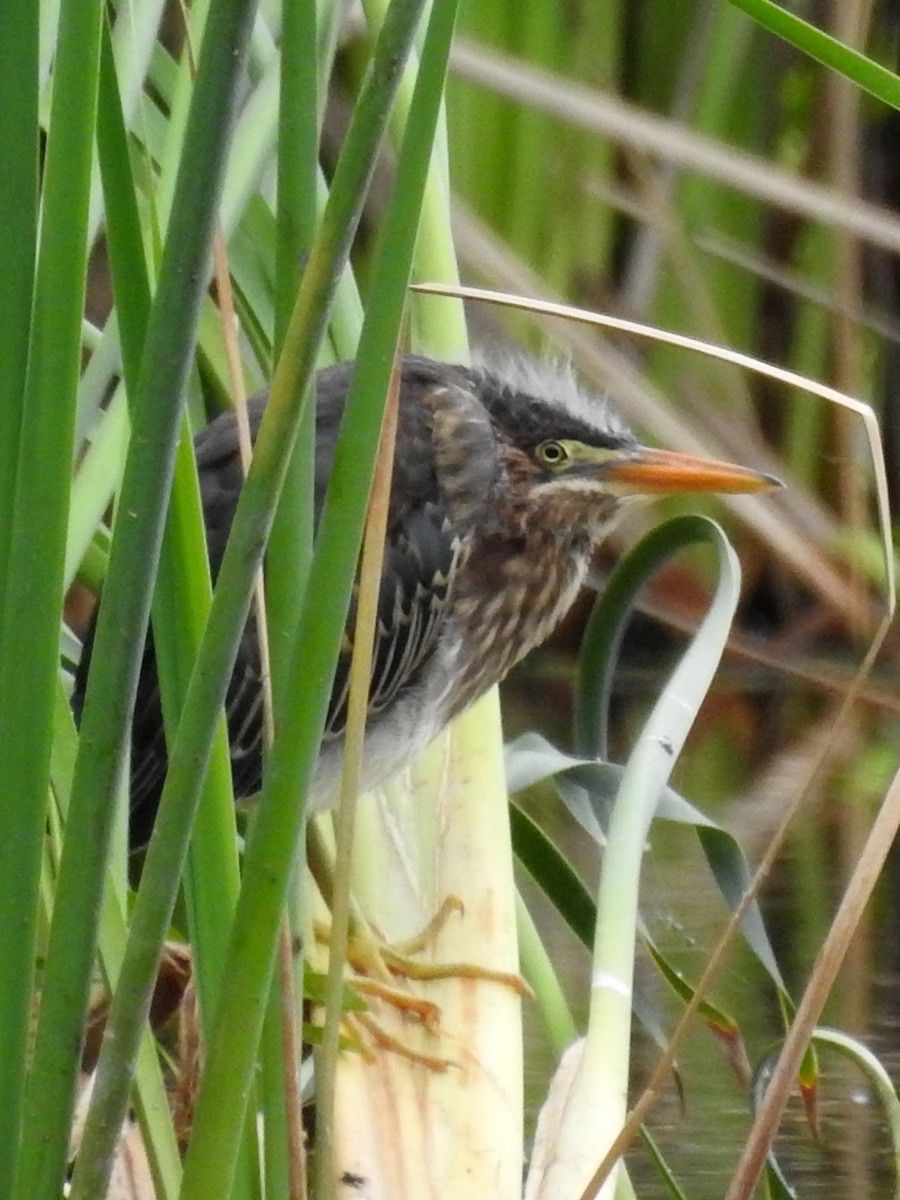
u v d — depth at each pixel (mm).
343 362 7488
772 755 7977
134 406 6312
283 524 7219
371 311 6523
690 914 7707
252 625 7504
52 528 6406
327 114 7867
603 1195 7301
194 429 7480
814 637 8055
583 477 7559
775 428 8086
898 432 8086
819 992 7270
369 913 7418
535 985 7426
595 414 7566
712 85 8023
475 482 7535
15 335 6410
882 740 7984
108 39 6527
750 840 7816
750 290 8055
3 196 6332
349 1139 7348
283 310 7047
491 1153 7344
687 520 7430
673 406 8023
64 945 6461
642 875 7777
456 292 7254
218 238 7199
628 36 8031
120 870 7277
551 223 8008
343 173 6234
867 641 8039
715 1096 7547
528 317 7945
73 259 6305
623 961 7336
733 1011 7617
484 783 7449
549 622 7574
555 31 7977
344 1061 7371
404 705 7492
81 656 7441
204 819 7090
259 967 6699
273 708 7184
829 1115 7523
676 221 8016
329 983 7242
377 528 7250
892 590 7254
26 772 6477
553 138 7996
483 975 7398
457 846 7430
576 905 7449
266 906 6676
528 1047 7590
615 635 7457
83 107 6250
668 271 8023
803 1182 7473
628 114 7684
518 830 7457
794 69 8031
